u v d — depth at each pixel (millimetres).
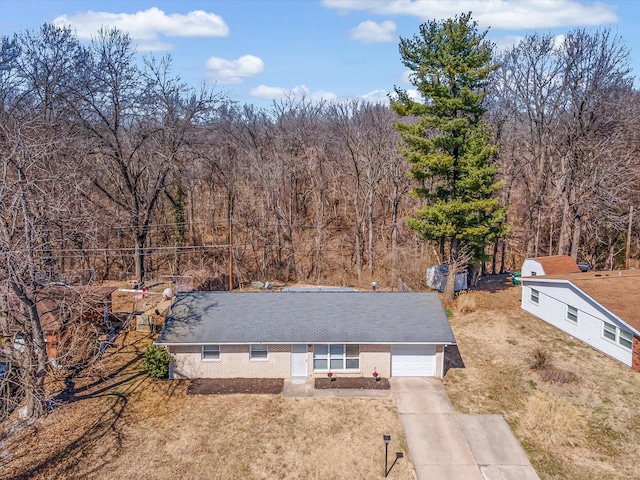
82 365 20844
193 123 32688
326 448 15625
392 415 17469
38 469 14523
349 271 38812
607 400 17875
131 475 14281
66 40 28469
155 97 30922
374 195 43656
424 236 28953
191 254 39312
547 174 36406
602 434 16094
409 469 14719
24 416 17312
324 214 46344
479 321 26328
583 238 39312
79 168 23328
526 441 15992
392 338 19641
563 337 23766
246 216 40562
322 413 17547
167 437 16109
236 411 17656
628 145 35531
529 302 27344
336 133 44531
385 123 40625
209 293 22938
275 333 19922
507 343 23312
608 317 21328
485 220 28125
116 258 38062
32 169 17312
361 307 21828
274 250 40938
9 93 26688
